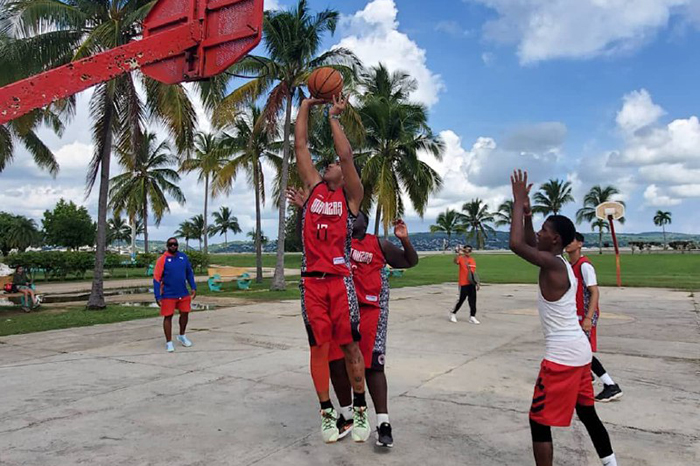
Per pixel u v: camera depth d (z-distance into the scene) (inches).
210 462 144.4
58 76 136.3
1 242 2541.8
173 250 316.2
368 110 965.2
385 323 161.2
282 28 709.9
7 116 128.0
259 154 979.3
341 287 143.6
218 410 191.6
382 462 144.0
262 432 168.2
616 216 817.5
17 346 330.3
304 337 357.4
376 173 957.8
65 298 736.3
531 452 150.9
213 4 167.3
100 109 559.5
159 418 182.5
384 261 164.4
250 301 631.2
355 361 146.6
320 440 161.0
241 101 733.3
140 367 265.6
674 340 340.8
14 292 577.0
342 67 754.8
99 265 554.6
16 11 464.1
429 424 175.3
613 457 128.6
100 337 362.9
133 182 1512.1
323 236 143.9
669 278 999.6
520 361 276.7
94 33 480.7
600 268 1380.4
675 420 180.5
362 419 148.4
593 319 207.6
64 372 255.1
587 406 129.0
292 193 155.5
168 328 310.8
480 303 593.3
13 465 142.1
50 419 181.8
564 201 2827.3
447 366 264.2
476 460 145.2
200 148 1443.2
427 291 770.8
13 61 470.0
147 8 470.9
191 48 167.2
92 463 143.6
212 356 293.1
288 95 753.0
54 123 745.0
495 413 187.0
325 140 874.8
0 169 737.0
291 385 227.8
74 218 2018.9
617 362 274.2
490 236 3654.0
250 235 3720.5
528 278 1072.2
